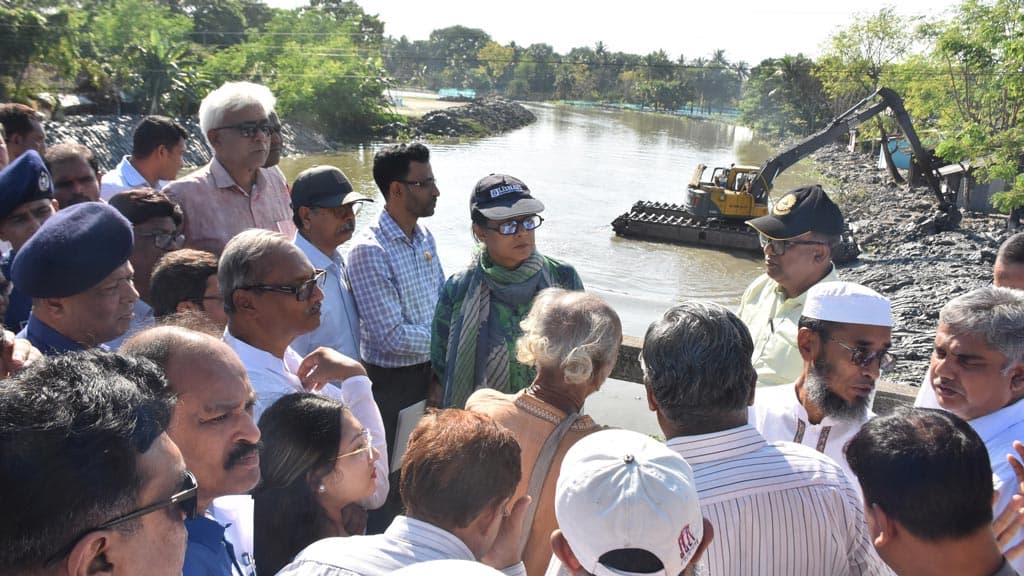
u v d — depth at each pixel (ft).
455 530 6.28
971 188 89.30
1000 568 5.75
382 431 9.60
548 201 108.78
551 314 8.16
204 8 268.21
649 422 22.41
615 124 278.67
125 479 4.38
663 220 85.92
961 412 8.62
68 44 115.75
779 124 227.61
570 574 5.84
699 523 5.58
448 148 171.42
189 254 10.05
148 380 5.04
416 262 13.35
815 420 9.01
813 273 11.17
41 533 4.11
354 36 236.63
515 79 463.01
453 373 10.94
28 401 4.29
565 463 5.90
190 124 131.85
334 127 178.70
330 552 6.16
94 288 8.32
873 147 151.94
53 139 98.22
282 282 9.02
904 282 60.08
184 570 6.15
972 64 87.35
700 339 6.85
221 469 6.70
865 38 144.15
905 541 5.84
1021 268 10.94
